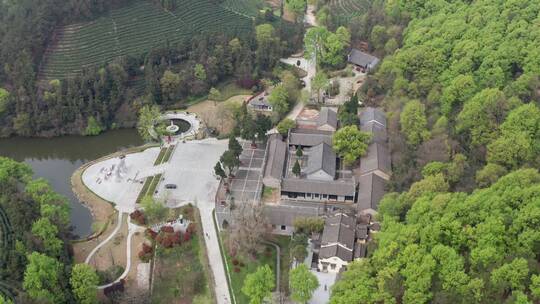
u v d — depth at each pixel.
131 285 175.62
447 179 185.25
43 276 157.88
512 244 146.38
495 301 134.25
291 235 194.12
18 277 168.50
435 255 145.75
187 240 192.12
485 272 139.62
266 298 165.12
